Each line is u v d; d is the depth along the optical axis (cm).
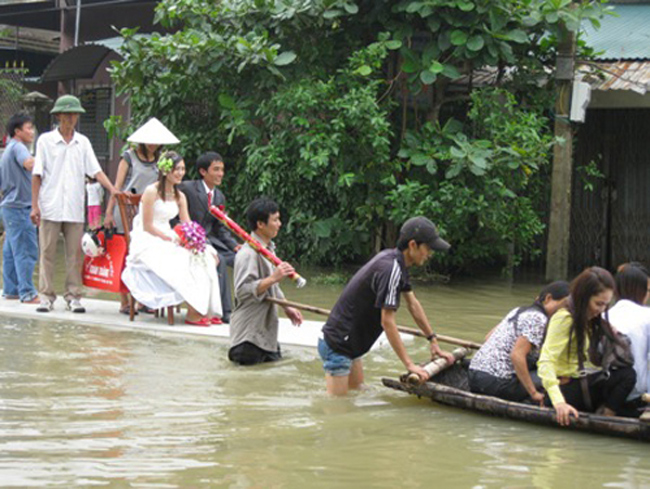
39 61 2472
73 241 1080
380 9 1450
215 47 1473
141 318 1056
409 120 1556
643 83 1440
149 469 538
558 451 596
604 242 1666
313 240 1551
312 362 866
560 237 1468
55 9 2209
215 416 663
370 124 1402
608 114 1653
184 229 999
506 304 1242
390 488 516
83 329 994
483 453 588
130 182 1085
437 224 1414
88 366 814
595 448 605
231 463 554
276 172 1502
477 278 1520
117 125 1694
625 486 528
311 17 1458
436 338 760
